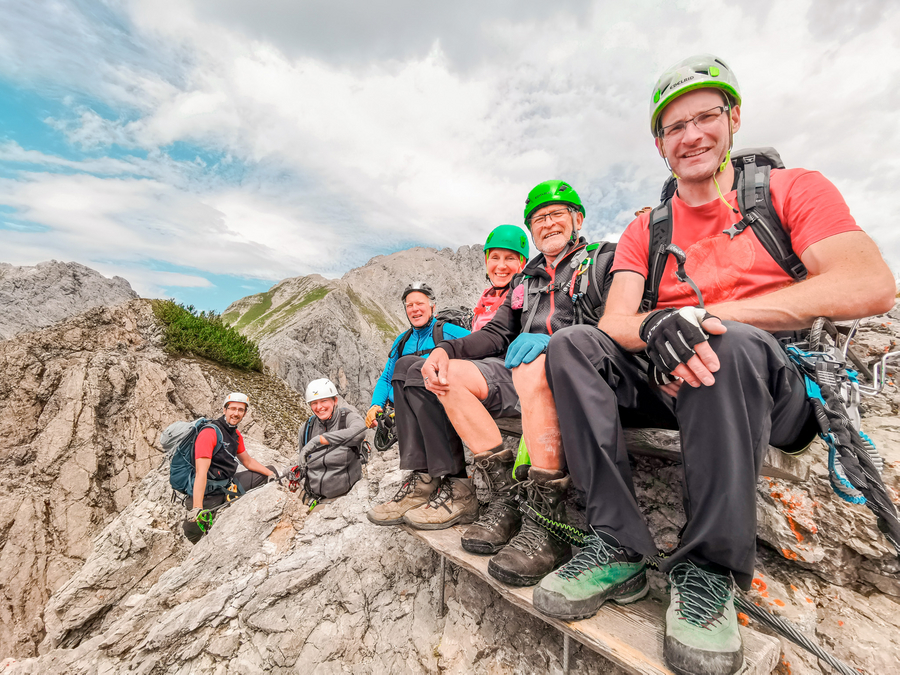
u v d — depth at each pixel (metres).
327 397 4.20
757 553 1.73
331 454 3.71
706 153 1.47
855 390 1.15
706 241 1.54
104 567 6.25
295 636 2.42
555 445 1.49
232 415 5.58
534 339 1.58
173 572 3.36
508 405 1.91
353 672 2.18
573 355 1.35
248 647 2.49
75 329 12.36
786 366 1.14
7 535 8.45
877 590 1.48
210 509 5.29
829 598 1.52
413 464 2.09
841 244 1.22
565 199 2.07
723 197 1.49
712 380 1.04
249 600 2.72
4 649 7.42
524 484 1.54
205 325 15.21
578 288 1.94
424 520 1.93
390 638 2.22
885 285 1.11
